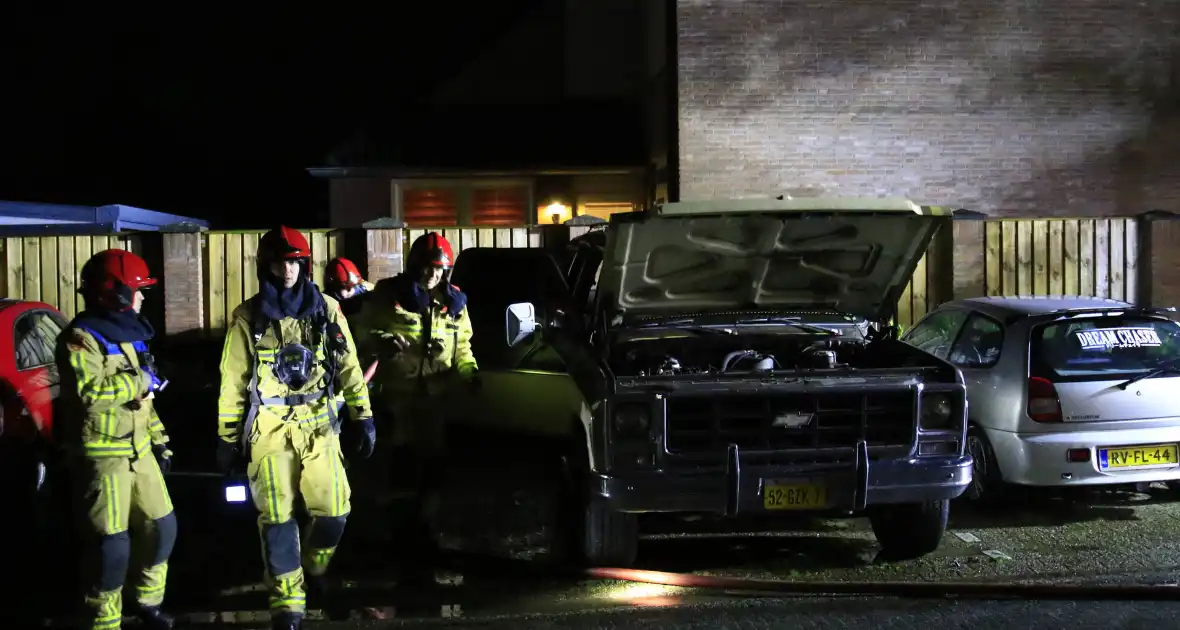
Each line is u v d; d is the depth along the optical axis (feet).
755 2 41.81
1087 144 43.32
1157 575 17.92
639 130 56.90
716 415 17.25
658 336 20.26
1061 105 43.11
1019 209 43.14
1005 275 38.22
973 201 42.96
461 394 23.50
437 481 23.49
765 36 41.88
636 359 20.34
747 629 15.61
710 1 41.65
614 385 17.15
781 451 17.29
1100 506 22.57
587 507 18.12
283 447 14.66
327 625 16.15
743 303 20.88
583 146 56.08
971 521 21.66
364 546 20.29
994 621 15.71
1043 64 42.96
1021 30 42.83
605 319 20.43
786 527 21.63
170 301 36.73
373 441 15.72
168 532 15.57
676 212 17.60
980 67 42.73
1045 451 20.85
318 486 14.96
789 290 20.68
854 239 19.12
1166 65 43.50
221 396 14.57
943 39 42.52
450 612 16.66
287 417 14.60
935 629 15.43
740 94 41.86
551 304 23.31
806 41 42.04
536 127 57.31
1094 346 21.49
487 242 37.55
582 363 18.60
